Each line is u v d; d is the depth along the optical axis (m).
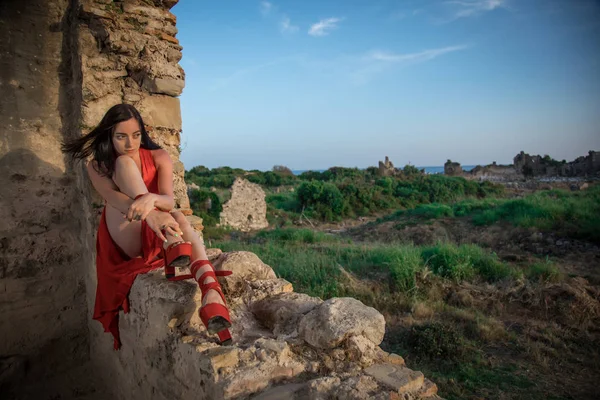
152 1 3.48
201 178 43.22
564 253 12.01
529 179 62.88
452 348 5.79
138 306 2.22
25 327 3.07
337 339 1.76
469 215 18.59
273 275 2.57
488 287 8.36
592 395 4.79
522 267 10.13
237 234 18.91
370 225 20.70
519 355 5.86
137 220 1.85
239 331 1.99
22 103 3.07
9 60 3.01
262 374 1.58
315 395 1.48
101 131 2.04
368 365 1.72
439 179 38.09
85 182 2.95
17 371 2.96
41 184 3.15
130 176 1.94
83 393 3.04
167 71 3.49
